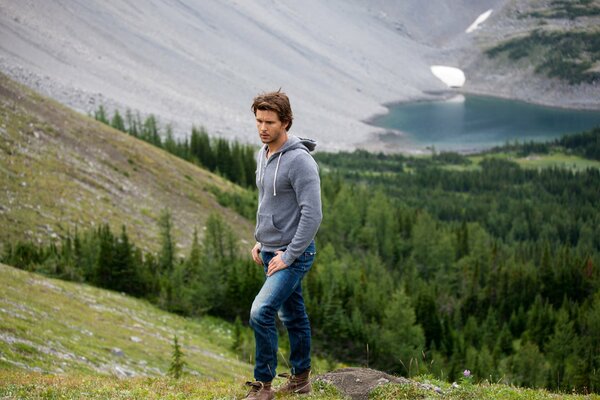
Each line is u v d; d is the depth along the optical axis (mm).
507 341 79312
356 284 81000
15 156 76562
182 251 79125
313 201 6887
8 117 85312
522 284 101125
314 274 73250
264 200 7203
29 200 68500
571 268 102938
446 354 70875
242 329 60375
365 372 8438
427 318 76062
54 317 33562
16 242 58625
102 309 42906
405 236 133000
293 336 7719
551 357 72688
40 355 25328
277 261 7012
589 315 83188
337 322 66562
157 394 8617
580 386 54812
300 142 7117
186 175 110500
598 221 182125
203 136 159125
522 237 178500
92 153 93812
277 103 6875
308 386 7914
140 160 102875
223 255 78375
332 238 119812
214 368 39188
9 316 29047
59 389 8953
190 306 59594
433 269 115688
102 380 10742
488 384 9164
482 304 99625
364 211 139625
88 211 74750
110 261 57125
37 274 46219
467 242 128625
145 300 58250
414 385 8008
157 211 88938
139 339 37875
